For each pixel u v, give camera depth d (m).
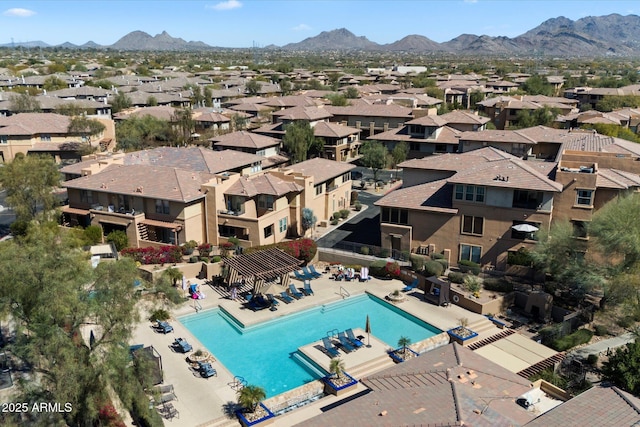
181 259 48.12
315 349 34.72
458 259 48.69
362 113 104.62
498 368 26.75
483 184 45.38
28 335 23.34
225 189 53.06
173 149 68.06
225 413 27.84
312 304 41.50
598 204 45.84
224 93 155.50
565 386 30.98
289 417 27.97
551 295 41.03
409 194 51.31
